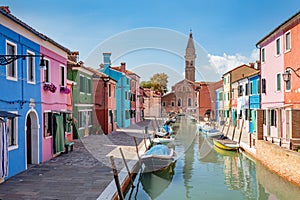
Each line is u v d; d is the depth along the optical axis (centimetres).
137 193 996
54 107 1338
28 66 1089
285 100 1650
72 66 1808
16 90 982
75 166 1110
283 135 1650
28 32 1071
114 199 774
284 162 1098
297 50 1491
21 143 1019
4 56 853
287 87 1628
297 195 973
